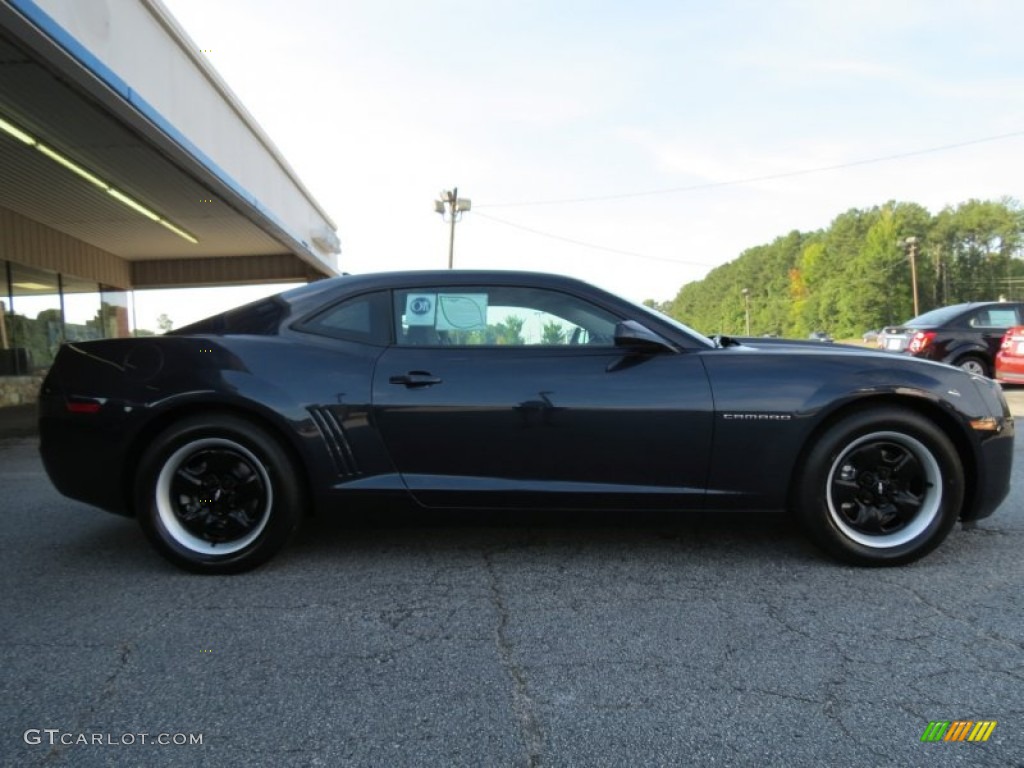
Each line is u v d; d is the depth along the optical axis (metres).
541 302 3.08
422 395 2.89
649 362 2.91
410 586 2.81
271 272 20.14
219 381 2.87
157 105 8.36
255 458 2.89
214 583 2.86
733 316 120.75
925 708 1.89
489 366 2.93
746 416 2.82
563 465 2.88
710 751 1.72
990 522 3.60
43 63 6.37
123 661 2.19
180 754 1.71
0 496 4.55
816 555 3.12
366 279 3.17
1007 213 86.88
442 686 2.04
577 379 2.88
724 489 2.88
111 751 1.72
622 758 1.70
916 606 2.56
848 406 2.89
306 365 2.94
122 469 2.94
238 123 11.61
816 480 2.87
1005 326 10.46
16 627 2.44
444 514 2.94
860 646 2.26
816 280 93.75
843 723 1.83
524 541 3.37
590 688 2.02
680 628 2.41
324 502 2.92
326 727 1.83
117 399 2.91
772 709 1.90
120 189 11.66
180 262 19.69
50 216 13.82
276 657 2.22
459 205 31.11
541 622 2.47
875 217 89.56
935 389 2.86
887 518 2.92
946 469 2.86
